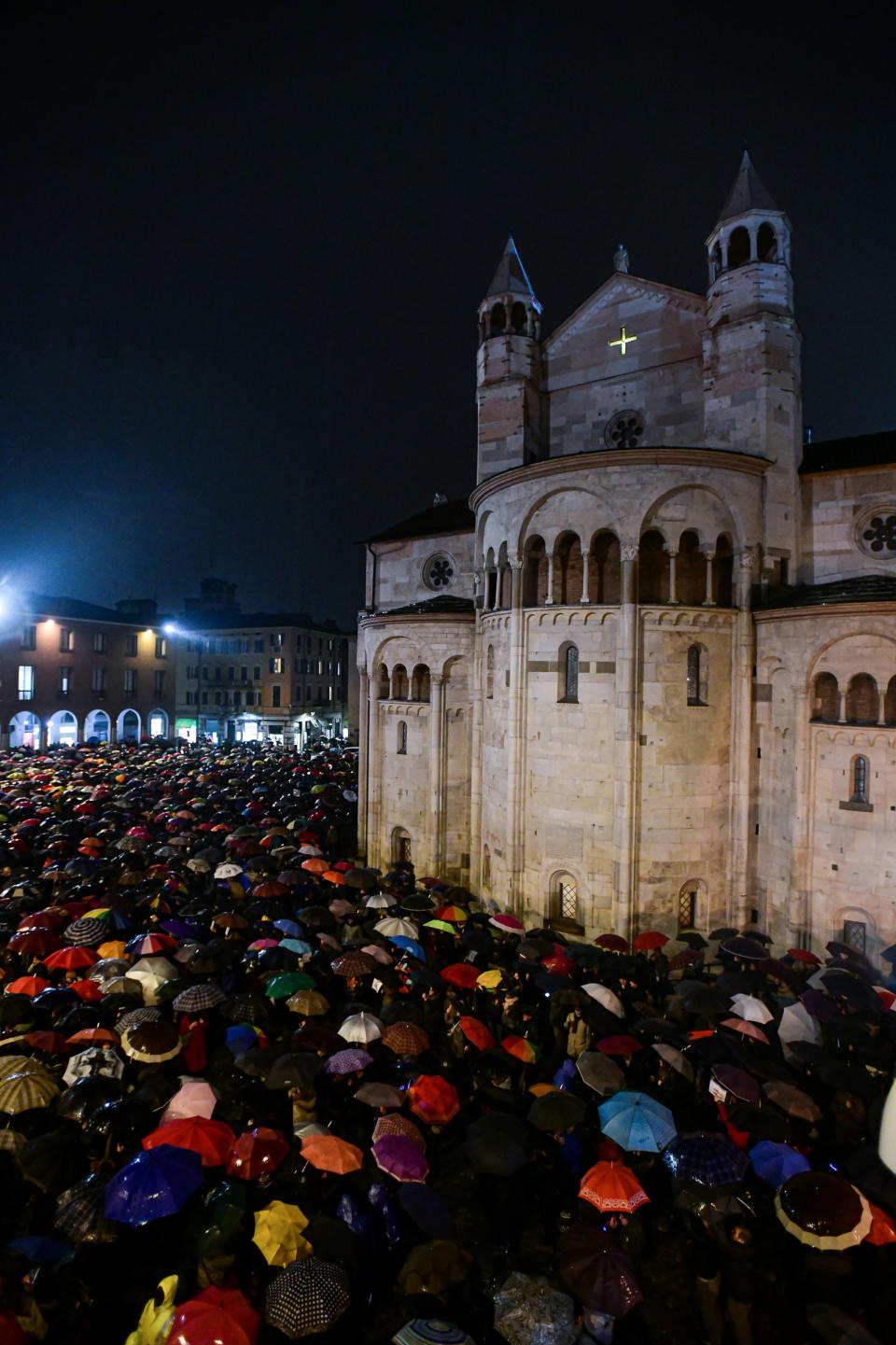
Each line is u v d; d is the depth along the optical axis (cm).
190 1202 1152
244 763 6184
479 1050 1558
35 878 2698
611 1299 895
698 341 3055
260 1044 1557
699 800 2738
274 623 10844
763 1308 1137
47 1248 941
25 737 8262
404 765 3734
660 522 2708
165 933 2056
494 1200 1225
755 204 2847
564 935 2780
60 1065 1453
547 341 3422
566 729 2816
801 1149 1295
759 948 2105
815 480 2892
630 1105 1247
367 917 2439
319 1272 883
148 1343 867
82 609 9069
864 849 2417
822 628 2505
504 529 3014
